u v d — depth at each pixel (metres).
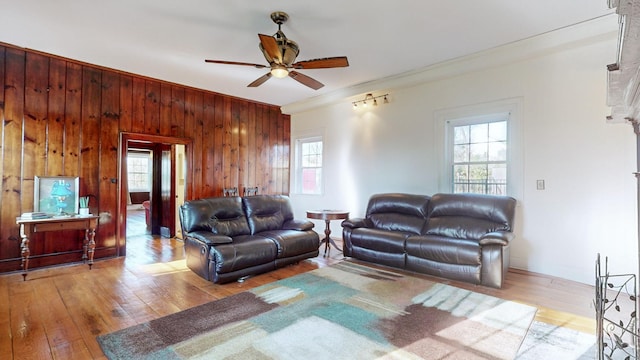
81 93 4.23
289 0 2.78
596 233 3.39
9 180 3.72
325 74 4.79
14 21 3.14
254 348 2.10
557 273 3.62
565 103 3.58
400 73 4.74
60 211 3.98
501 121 4.13
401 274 3.70
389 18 3.09
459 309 2.72
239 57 4.07
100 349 2.09
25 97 3.83
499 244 3.17
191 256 3.77
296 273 3.77
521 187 3.88
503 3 2.84
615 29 3.09
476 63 4.04
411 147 4.96
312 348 2.10
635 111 1.65
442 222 3.92
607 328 2.30
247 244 3.57
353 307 2.76
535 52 3.61
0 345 2.13
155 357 2.00
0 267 3.65
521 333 2.30
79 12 2.97
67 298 2.96
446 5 2.86
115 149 4.52
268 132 6.65
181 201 6.13
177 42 3.64
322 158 6.32
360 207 5.66
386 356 2.01
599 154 3.38
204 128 5.60
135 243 5.46
